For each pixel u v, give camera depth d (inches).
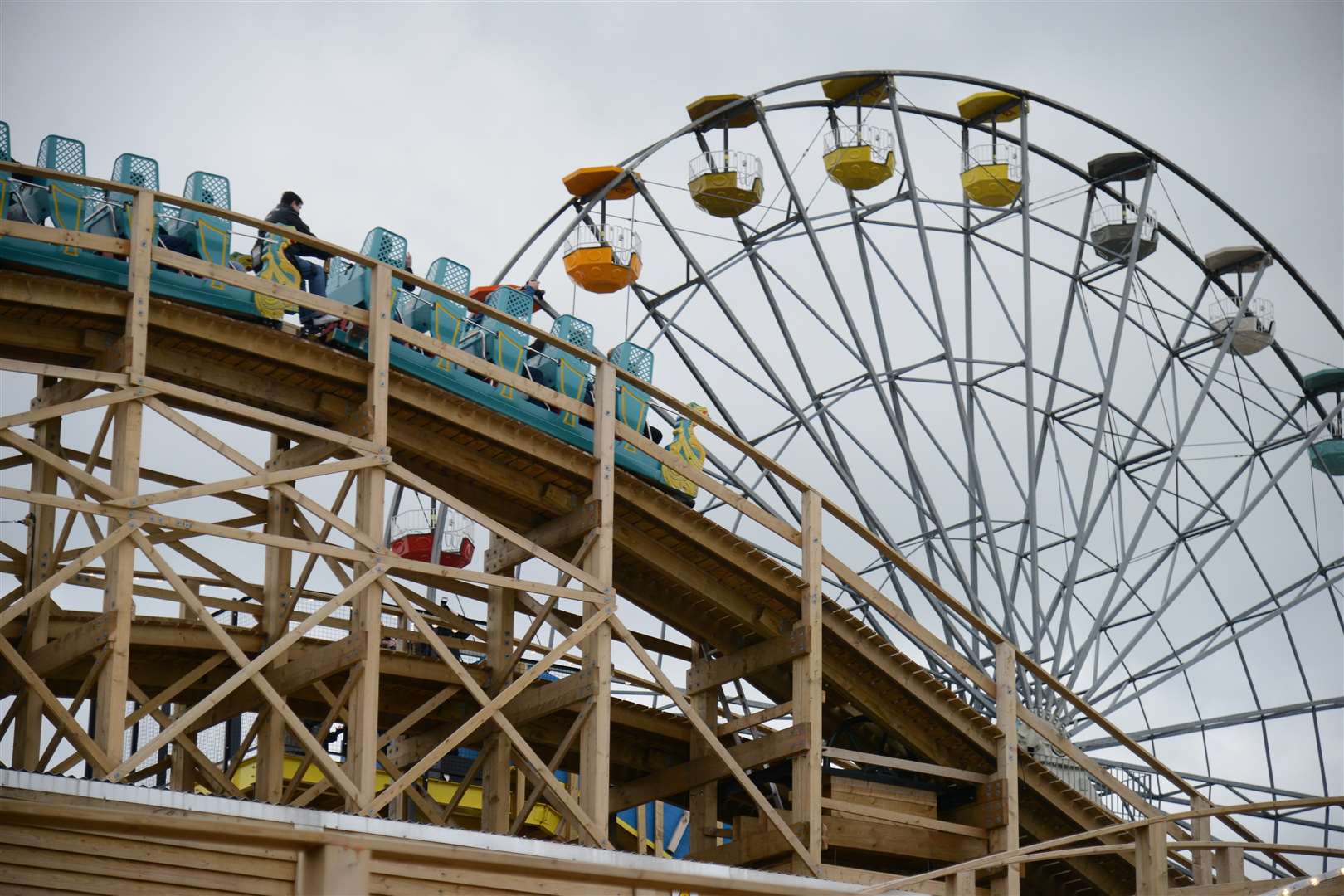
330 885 319.9
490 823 1051.3
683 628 1126.4
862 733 1202.0
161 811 708.0
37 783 688.4
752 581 1073.5
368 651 900.6
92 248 853.8
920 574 1131.9
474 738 1099.3
